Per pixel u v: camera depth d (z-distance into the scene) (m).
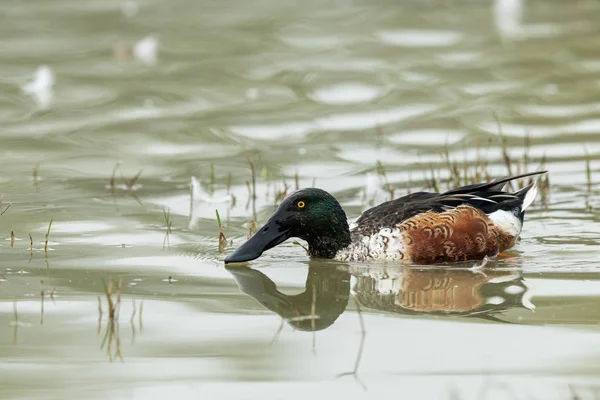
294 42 25.33
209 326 9.55
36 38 26.33
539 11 28.00
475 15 27.84
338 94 20.30
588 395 7.81
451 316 9.73
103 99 20.36
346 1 30.31
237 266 11.57
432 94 20.02
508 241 11.93
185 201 14.23
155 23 28.06
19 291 10.55
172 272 11.28
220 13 29.31
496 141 16.81
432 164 15.70
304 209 11.62
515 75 21.27
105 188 14.86
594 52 22.94
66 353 8.87
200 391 8.08
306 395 7.99
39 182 15.13
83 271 11.27
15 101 20.28
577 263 11.39
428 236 11.50
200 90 20.97
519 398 7.82
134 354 8.86
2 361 8.70
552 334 9.12
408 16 27.95
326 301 10.30
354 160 16.02
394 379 8.27
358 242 11.74
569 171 15.14
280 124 18.28
